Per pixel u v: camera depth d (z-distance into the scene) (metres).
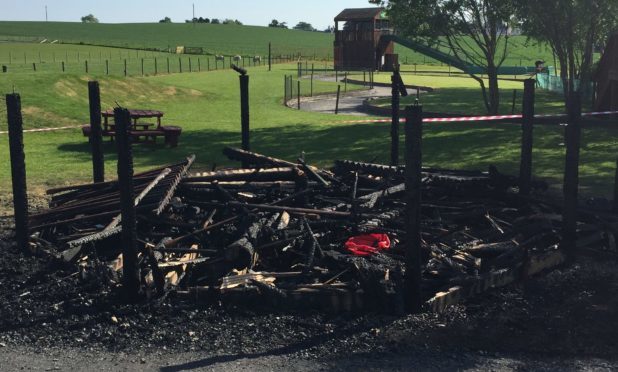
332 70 85.00
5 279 9.59
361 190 12.57
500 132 25.08
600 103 30.56
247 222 10.16
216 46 138.62
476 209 11.87
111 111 24.05
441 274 9.18
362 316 8.35
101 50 102.19
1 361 7.27
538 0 25.91
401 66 96.25
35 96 32.62
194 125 29.94
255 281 8.70
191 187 11.97
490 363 7.12
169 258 9.68
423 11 34.19
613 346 7.53
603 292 9.16
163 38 155.38
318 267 9.37
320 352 7.41
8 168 18.30
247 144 14.73
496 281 9.29
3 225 12.38
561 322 8.19
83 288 9.10
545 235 10.74
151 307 8.52
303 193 11.79
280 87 54.94
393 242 10.39
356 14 87.94
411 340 7.68
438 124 28.75
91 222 11.51
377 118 33.12
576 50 32.84
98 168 12.91
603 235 10.98
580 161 18.50
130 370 7.05
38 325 8.18
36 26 175.88
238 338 7.78
